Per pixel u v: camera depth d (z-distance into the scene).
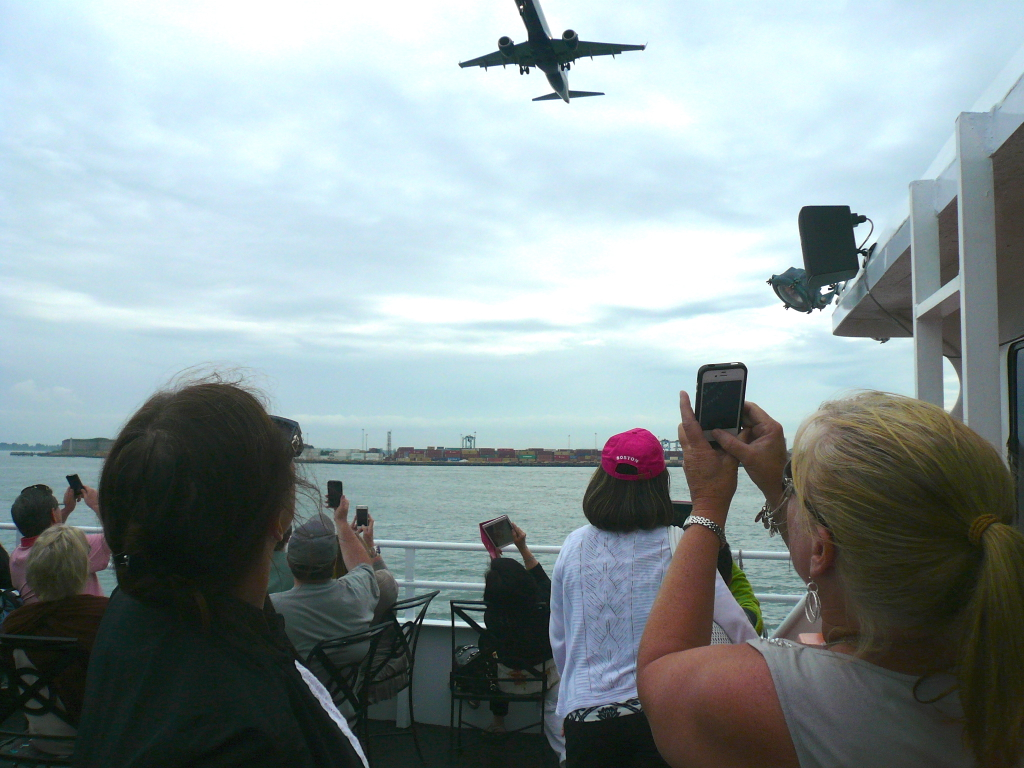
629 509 1.93
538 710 3.76
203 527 0.82
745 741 0.83
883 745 0.77
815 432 0.88
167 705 0.73
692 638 0.98
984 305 2.02
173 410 0.87
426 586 4.04
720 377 1.16
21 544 3.74
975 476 0.76
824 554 0.86
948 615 0.76
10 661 2.58
